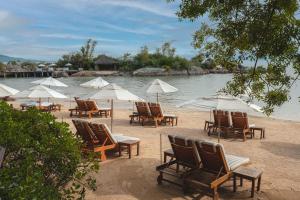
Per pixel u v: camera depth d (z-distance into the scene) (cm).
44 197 312
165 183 689
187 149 652
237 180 706
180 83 5388
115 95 1162
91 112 1627
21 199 275
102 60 9688
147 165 811
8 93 1277
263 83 507
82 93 3388
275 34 426
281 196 632
